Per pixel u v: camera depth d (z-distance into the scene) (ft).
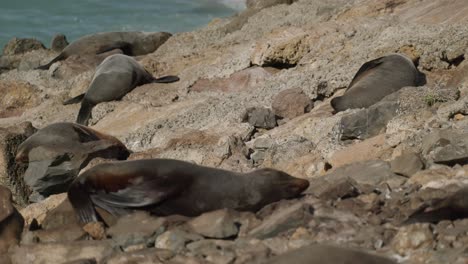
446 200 87.45
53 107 226.58
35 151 150.71
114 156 156.04
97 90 210.79
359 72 167.32
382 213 90.99
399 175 104.78
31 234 92.53
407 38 179.42
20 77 261.03
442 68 168.35
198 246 86.12
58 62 262.47
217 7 422.82
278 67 203.31
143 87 214.90
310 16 245.45
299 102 167.43
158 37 282.36
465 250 78.38
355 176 104.88
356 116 136.46
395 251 81.10
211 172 96.63
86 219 96.22
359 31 198.29
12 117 227.40
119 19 404.77
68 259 87.15
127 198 96.02
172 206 95.91
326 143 138.31
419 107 136.36
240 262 81.92
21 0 426.92
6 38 377.09
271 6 279.49
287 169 125.59
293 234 86.33
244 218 91.45
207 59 229.04
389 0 213.05
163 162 97.45
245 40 241.96
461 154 105.50
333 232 85.76
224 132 158.30
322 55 193.36
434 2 203.00
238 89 200.64
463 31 170.81
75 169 148.97
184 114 182.50
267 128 161.07
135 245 88.79
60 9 417.49
